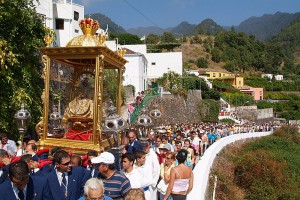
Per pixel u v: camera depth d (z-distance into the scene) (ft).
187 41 581.94
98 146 23.97
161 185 28.25
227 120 196.65
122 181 18.35
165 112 136.87
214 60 527.40
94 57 24.57
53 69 27.73
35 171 19.92
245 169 84.43
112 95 30.40
